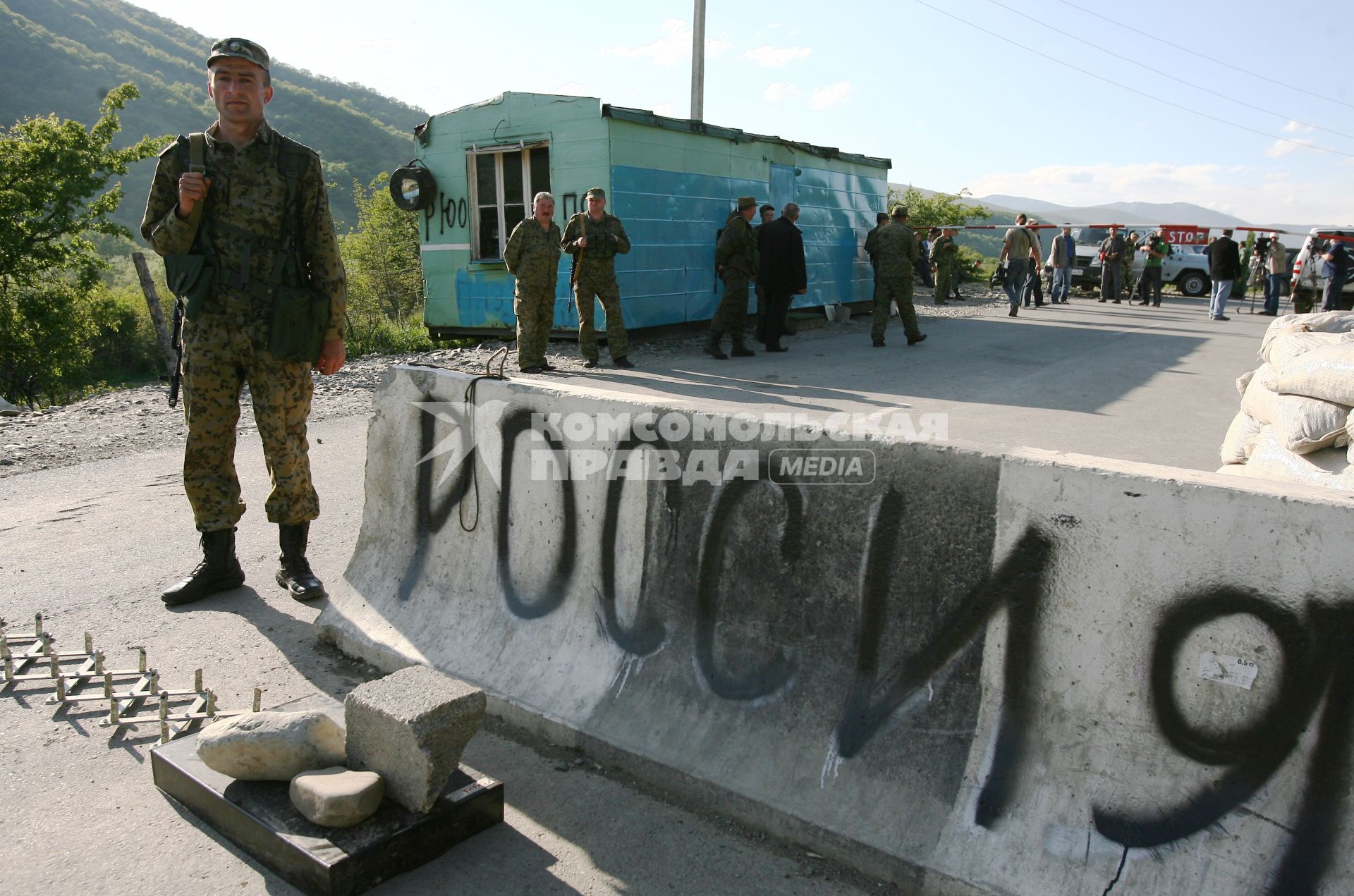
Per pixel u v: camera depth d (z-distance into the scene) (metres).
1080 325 15.31
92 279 22.70
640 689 2.66
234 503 3.79
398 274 24.05
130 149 22.08
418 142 12.25
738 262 10.46
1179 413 7.59
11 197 20.48
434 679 2.33
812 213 14.94
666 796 2.45
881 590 2.28
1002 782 2.05
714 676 2.55
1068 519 1.99
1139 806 1.89
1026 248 16.27
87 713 2.86
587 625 2.85
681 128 11.84
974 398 8.12
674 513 2.68
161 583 3.98
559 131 11.06
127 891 2.06
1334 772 1.71
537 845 2.24
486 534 3.17
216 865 2.16
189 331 3.54
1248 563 1.78
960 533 2.15
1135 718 1.92
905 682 2.23
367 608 3.37
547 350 11.22
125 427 7.37
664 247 11.87
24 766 2.56
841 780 2.23
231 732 2.29
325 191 3.62
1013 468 2.07
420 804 2.16
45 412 8.30
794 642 2.43
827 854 2.18
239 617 3.63
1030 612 2.05
